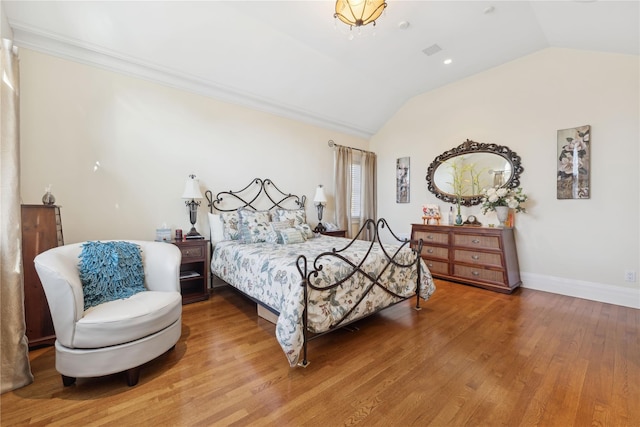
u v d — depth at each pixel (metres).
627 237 3.01
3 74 1.60
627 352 2.03
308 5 2.72
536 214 3.61
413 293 2.85
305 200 4.68
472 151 4.16
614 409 1.45
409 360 1.94
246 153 3.96
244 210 3.62
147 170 3.14
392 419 1.39
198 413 1.42
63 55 2.64
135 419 1.38
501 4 2.69
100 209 2.85
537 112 3.59
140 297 1.89
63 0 2.34
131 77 3.03
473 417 1.40
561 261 3.44
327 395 1.57
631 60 2.96
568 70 3.36
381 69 4.00
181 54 3.05
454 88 4.42
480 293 3.45
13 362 1.58
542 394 1.58
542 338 2.26
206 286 3.22
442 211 4.58
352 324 2.55
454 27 3.06
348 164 5.20
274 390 1.61
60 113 2.64
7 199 1.60
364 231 5.38
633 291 2.97
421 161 4.88
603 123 3.13
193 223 3.34
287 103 4.19
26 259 2.03
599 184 3.16
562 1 2.45
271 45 3.27
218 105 3.69
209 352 2.04
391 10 2.77
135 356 1.64
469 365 1.87
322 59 3.67
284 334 1.81
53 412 1.42
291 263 2.15
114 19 2.58
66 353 1.55
